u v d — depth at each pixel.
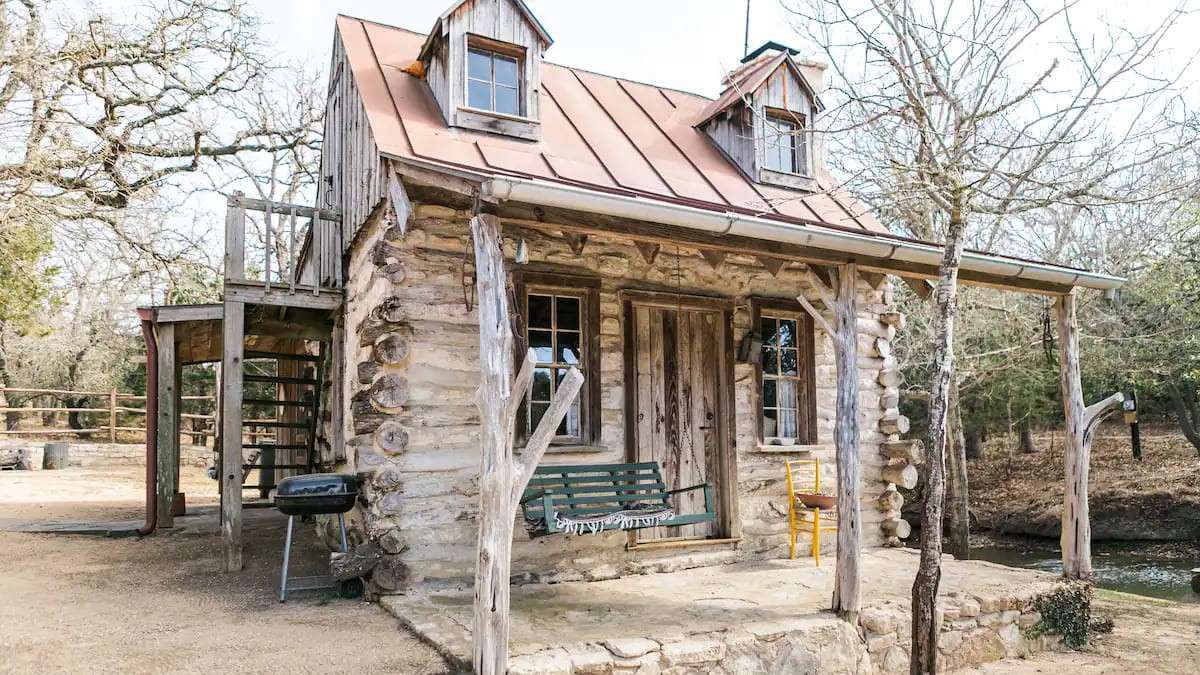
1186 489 13.80
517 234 6.42
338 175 7.93
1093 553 13.14
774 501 7.52
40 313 20.73
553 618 5.14
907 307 12.68
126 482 14.12
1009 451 17.95
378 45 7.77
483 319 4.29
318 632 4.77
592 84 8.70
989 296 12.78
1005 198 5.29
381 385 5.75
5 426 21.14
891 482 8.08
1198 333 11.89
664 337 7.26
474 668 4.06
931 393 5.11
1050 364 7.76
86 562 6.98
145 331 8.74
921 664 4.91
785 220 5.84
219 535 8.39
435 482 5.90
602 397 6.74
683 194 6.98
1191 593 9.81
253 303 7.12
